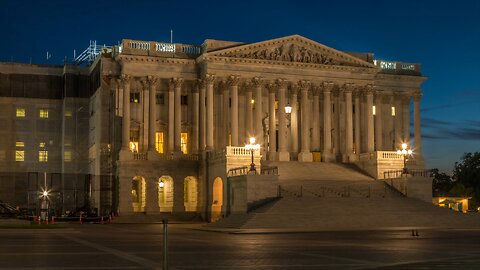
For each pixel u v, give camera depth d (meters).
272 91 107.81
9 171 119.31
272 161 102.69
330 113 110.75
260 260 34.03
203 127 105.25
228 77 105.19
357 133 113.38
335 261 33.47
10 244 46.47
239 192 84.31
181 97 109.94
